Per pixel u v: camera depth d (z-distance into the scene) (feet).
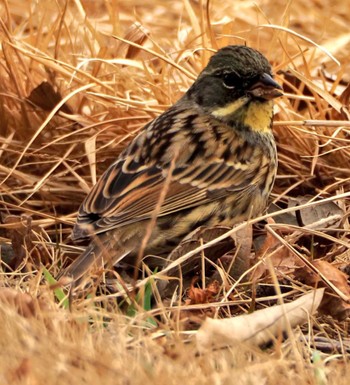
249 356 26.00
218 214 34.30
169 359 24.20
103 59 41.45
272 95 35.24
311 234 34.63
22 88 41.88
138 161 33.83
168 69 42.24
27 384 22.02
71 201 39.55
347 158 40.29
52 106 40.98
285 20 44.29
